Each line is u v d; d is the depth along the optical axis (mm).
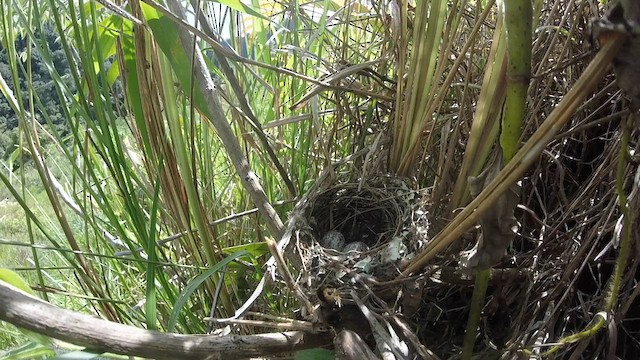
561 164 323
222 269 322
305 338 267
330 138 367
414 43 294
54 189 350
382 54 373
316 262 286
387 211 336
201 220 327
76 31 296
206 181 401
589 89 160
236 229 420
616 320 262
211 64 401
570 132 243
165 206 397
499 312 306
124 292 457
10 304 215
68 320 218
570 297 292
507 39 170
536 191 314
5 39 328
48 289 351
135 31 303
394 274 277
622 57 144
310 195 334
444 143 317
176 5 299
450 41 284
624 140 178
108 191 478
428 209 311
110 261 425
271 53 455
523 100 177
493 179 197
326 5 359
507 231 207
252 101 444
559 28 273
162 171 331
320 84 328
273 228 312
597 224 270
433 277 289
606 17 146
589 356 293
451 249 283
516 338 281
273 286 357
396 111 322
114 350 219
